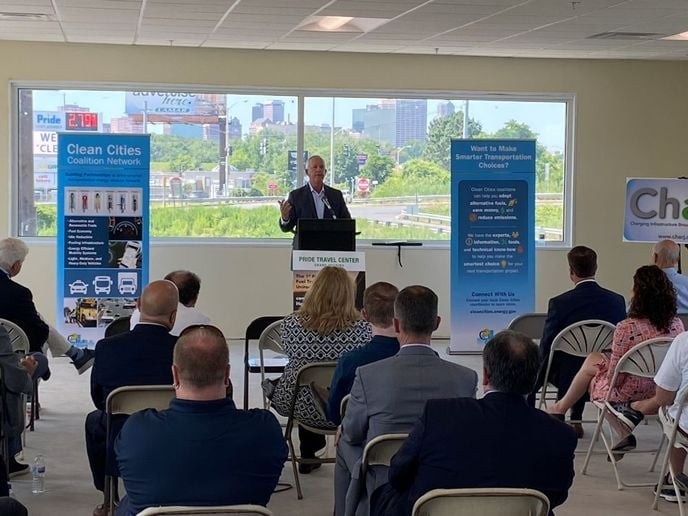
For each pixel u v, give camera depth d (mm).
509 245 8898
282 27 8008
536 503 2346
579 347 5219
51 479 4754
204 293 9586
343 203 7996
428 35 8422
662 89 10211
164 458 2336
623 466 5141
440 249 9938
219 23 7824
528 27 7953
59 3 6949
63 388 7047
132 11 7277
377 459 3018
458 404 2541
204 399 2418
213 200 9648
